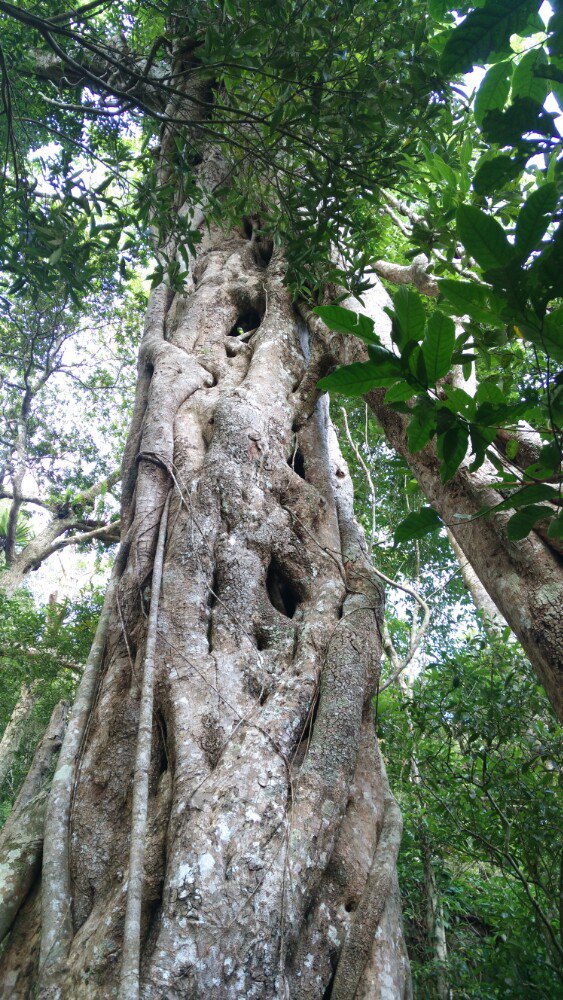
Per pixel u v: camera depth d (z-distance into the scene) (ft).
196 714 12.12
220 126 16.51
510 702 15.65
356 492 34.27
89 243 12.18
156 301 23.48
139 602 14.55
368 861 11.99
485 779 15.62
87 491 50.83
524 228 3.90
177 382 18.75
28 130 25.70
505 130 4.76
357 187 14.65
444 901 17.66
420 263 17.62
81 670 31.42
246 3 11.02
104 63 25.70
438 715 17.02
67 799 12.19
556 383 4.43
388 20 13.00
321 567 15.66
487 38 5.08
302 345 21.63
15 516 48.91
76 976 9.47
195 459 16.71
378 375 4.59
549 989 13.44
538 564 9.05
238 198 14.42
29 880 11.64
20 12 9.66
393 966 10.67
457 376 12.52
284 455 17.94
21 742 36.42
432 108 13.00
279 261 23.58
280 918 9.83
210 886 9.71
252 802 10.78
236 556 14.78
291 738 12.12
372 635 14.55
